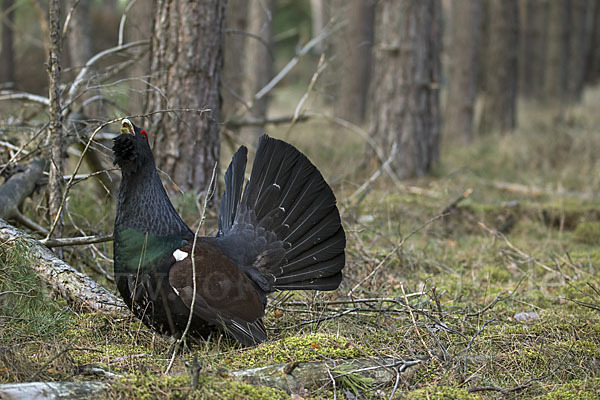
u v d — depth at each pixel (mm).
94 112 12398
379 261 9062
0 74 23562
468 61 24625
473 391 5574
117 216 6082
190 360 5754
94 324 6590
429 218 11930
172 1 10109
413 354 6133
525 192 15328
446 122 25281
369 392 5504
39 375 5277
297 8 46375
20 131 9766
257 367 5625
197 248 5984
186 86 10211
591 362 6211
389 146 16625
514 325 7188
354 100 29891
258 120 13508
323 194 6703
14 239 6660
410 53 16469
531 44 40625
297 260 6625
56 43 7465
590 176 16578
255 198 6703
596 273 9609
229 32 11773
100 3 39188
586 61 54594
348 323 6980
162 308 5895
